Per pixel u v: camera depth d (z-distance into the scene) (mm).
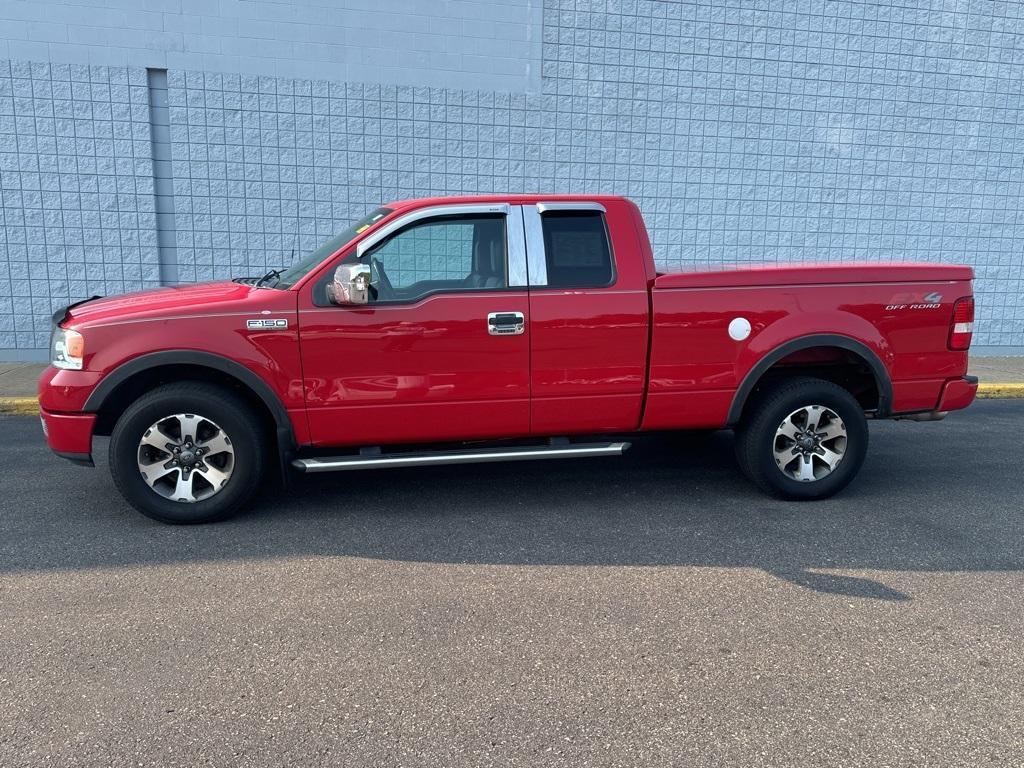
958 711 2668
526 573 3793
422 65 9773
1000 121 11484
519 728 2553
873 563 3951
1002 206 11742
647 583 3686
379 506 4797
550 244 4574
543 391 4582
